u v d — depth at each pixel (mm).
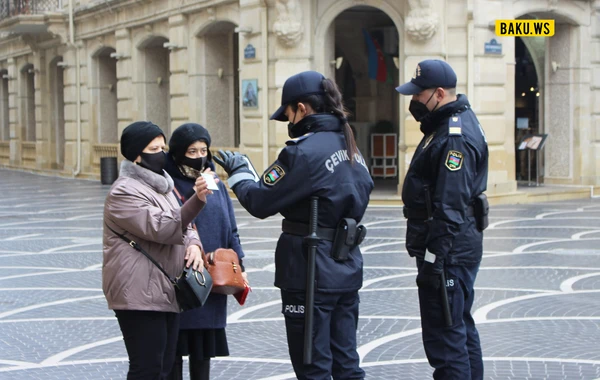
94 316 9484
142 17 29156
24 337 8562
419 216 5793
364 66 27906
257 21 23188
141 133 5383
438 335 5742
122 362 7629
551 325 8758
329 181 5129
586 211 19781
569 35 24031
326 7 22422
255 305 9898
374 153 27625
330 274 5137
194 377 6191
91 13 32469
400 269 12094
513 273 11727
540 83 25156
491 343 8078
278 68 22672
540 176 25078
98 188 28688
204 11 25891
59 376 7199
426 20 20688
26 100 41562
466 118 5719
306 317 5082
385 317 9203
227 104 27031
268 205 5133
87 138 34250
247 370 7309
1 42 42312
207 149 6156
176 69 27484
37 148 39281
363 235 5316
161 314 5328
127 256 5254
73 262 13289
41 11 35094
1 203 23422
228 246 6434
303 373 5184
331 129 5246
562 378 6953
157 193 5406
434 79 5691
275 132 23141
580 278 11336
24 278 11914
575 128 24250
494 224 17266
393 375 7117
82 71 34219
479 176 5820
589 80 24203
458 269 5738
